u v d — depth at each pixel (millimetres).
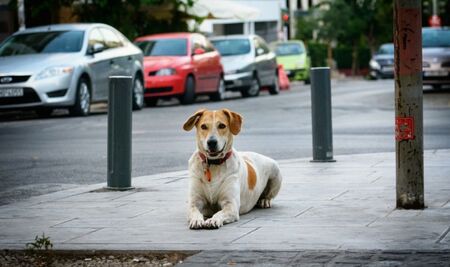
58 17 30516
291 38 60375
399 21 8062
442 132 15734
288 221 7793
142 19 30750
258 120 19500
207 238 7137
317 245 6754
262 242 6922
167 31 31062
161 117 20828
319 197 9078
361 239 6926
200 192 7863
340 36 59875
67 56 21031
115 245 6969
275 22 53969
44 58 20734
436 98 25016
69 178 11398
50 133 17266
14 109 20234
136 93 23406
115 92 10016
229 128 7824
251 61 29766
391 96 27234
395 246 6641
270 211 8359
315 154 12039
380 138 15211
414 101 8117
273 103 25578
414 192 8195
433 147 13594
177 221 7957
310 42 57906
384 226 7418
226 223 7707
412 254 6375
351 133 16141
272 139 15453
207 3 31953
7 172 12008
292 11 61344
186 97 25766
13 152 14281
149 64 25281
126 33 28812
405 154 8180
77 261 6707
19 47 21500
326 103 11984
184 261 6406
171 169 12008
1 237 7410
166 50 26297
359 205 8516
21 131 17750
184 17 31625
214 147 7637
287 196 9203
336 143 14570
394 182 10000
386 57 46531
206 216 8164
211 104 25859
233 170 7844
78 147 14844
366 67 62375
